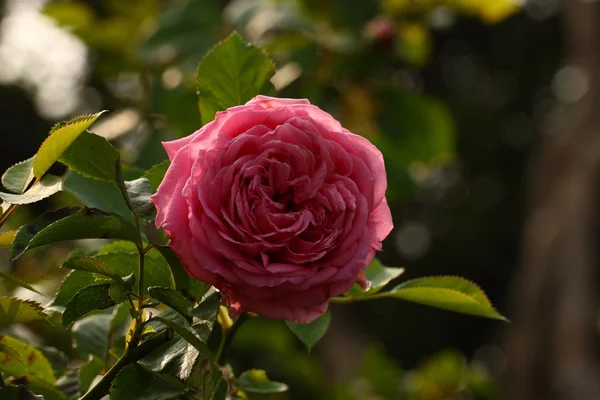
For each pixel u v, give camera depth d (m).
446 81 7.43
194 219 0.87
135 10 1.79
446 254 7.24
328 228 0.89
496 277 7.39
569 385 3.93
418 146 1.61
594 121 4.31
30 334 1.13
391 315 6.90
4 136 3.82
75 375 1.03
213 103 0.99
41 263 1.26
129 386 0.90
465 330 7.11
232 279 0.87
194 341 0.88
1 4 2.74
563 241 4.21
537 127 7.43
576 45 4.29
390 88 1.58
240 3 1.61
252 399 1.06
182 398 0.90
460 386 2.03
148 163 1.34
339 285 0.89
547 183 4.44
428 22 1.63
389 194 1.28
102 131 1.51
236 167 0.88
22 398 0.92
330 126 0.91
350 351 3.81
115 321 1.01
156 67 1.67
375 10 1.56
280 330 1.87
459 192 7.41
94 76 1.99
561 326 4.09
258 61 0.99
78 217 0.89
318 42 1.53
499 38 7.32
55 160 0.91
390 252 6.87
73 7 1.81
